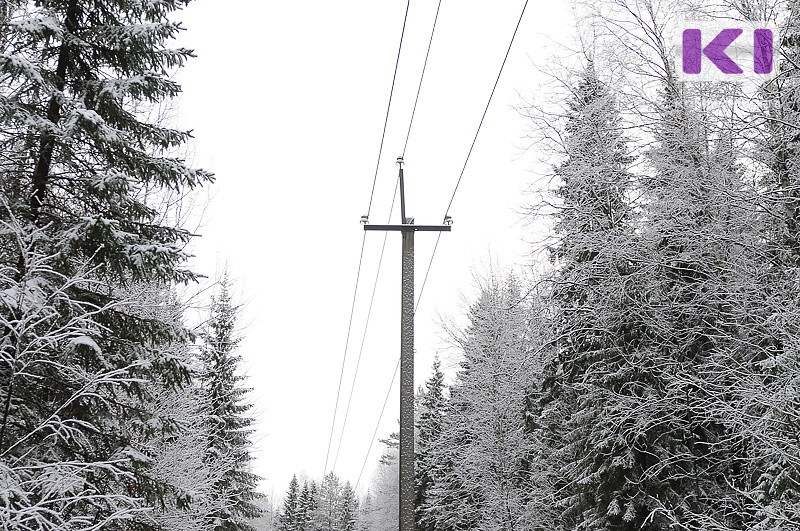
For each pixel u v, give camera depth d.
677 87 12.95
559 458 19.33
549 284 15.65
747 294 10.89
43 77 8.72
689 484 14.11
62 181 9.55
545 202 15.34
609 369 14.65
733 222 11.70
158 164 9.59
